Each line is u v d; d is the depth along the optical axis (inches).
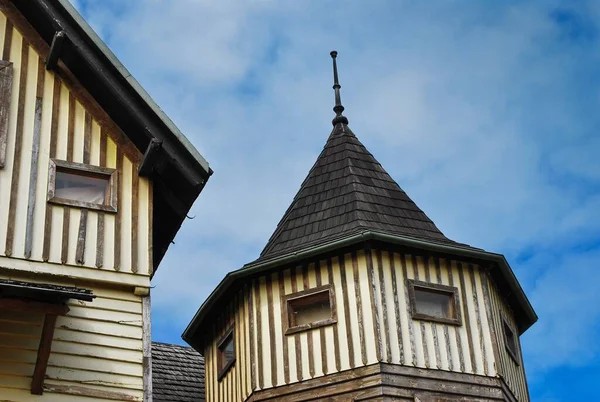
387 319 708.0
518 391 776.9
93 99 563.5
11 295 451.8
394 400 680.4
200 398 897.5
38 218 513.0
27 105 542.3
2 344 484.7
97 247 520.7
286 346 732.0
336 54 957.2
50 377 484.1
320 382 706.8
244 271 761.0
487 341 735.1
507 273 778.2
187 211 573.3
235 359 781.3
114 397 491.8
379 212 787.4
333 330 718.5
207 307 822.5
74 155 541.6
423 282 733.9
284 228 808.3
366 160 860.0
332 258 741.3
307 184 849.5
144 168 551.2
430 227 796.0
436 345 715.4
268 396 722.8
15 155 524.4
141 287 521.0
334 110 924.0
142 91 549.0
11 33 558.9
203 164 544.7
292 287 749.3
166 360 944.9
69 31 549.3
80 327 501.7
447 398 697.6
